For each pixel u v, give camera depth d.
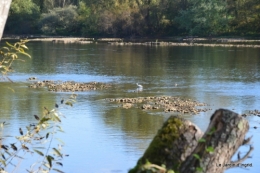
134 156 21.50
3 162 8.17
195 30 121.31
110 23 130.38
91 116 30.00
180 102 35.44
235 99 36.81
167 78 49.72
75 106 33.44
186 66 62.03
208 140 5.09
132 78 49.97
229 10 122.62
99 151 21.97
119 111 32.09
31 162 17.25
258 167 17.86
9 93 39.41
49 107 32.84
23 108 32.56
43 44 108.19
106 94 39.44
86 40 121.00
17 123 27.30
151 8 128.50
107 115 30.56
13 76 51.38
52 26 137.88
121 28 130.88
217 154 5.03
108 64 65.00
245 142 5.27
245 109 32.84
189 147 5.23
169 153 5.21
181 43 107.19
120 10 130.88
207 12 119.62
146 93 39.94
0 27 5.61
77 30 138.88
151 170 4.82
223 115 5.12
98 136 24.78
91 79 49.19
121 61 69.31
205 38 119.06
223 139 5.05
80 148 22.25
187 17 121.31
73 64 65.06
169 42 110.75
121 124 28.00
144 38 126.69
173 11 127.69
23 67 61.12
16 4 137.62
